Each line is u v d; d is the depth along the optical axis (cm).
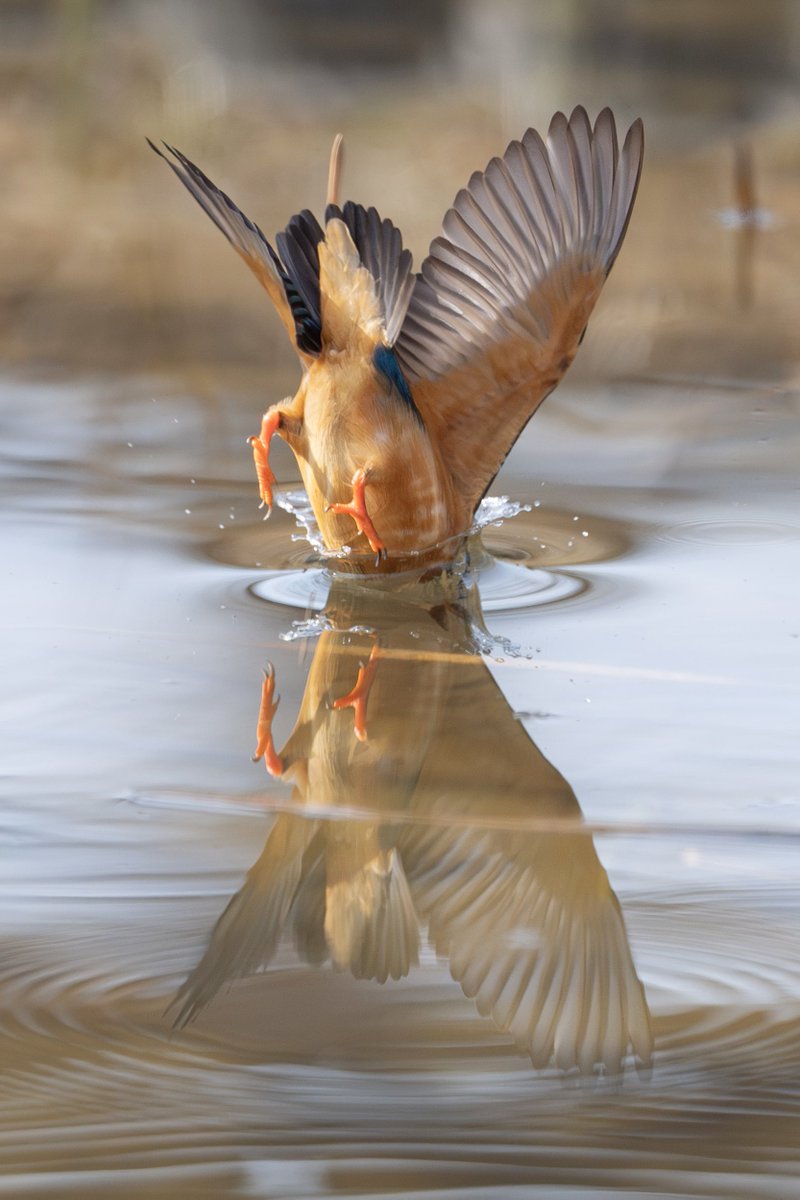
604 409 509
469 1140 450
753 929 471
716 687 482
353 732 480
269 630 486
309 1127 453
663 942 471
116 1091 467
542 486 499
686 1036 469
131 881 473
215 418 507
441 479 489
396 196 659
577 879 473
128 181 693
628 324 523
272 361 516
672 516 496
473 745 479
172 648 485
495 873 473
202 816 476
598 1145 448
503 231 489
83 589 489
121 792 477
